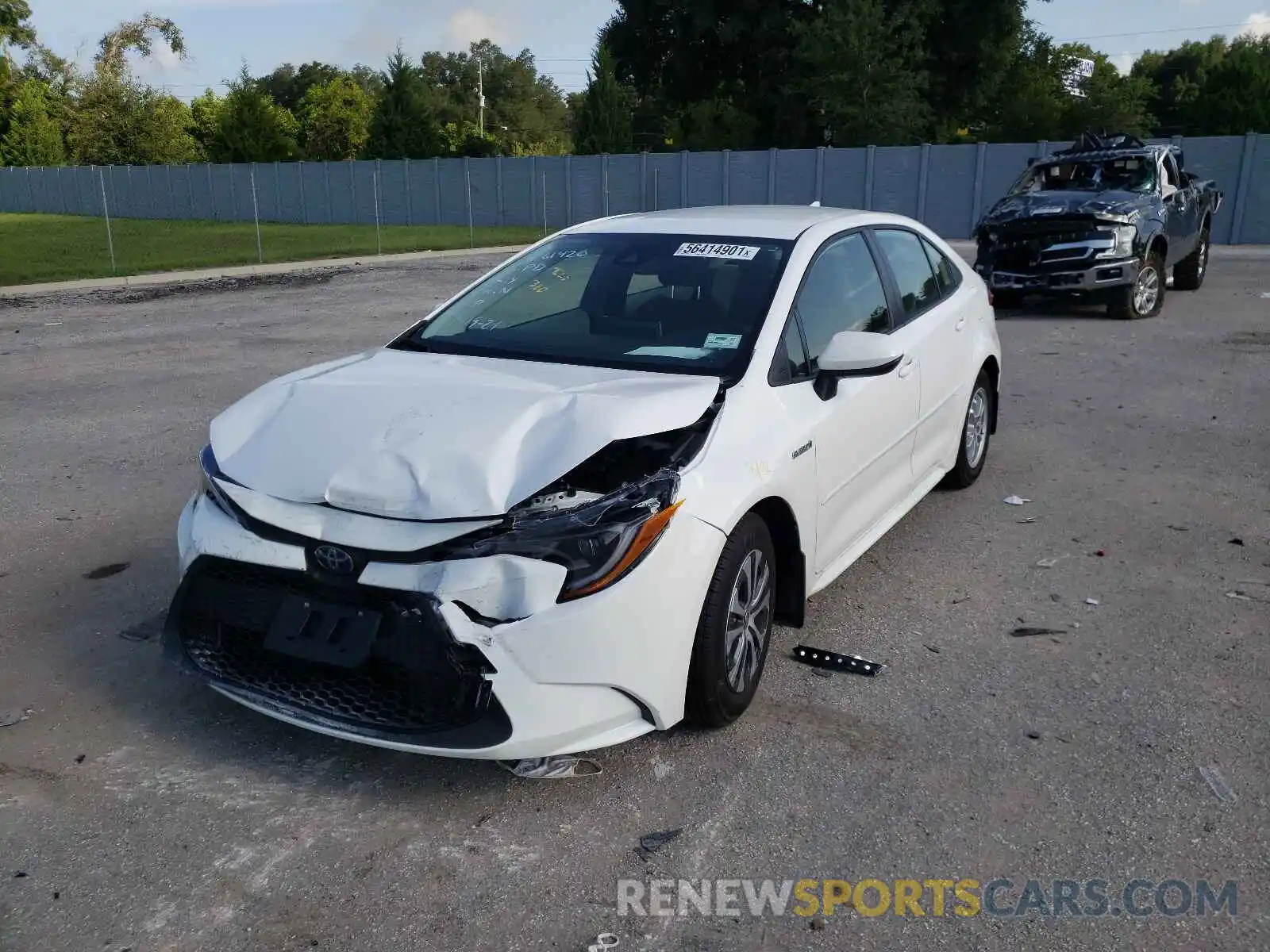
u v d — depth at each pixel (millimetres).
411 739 3125
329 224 43188
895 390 4797
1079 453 7176
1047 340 11523
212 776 3445
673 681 3318
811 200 32969
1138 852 3057
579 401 3500
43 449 7406
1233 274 18094
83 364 10789
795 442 3830
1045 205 12727
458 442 3316
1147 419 8055
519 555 3064
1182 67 86188
